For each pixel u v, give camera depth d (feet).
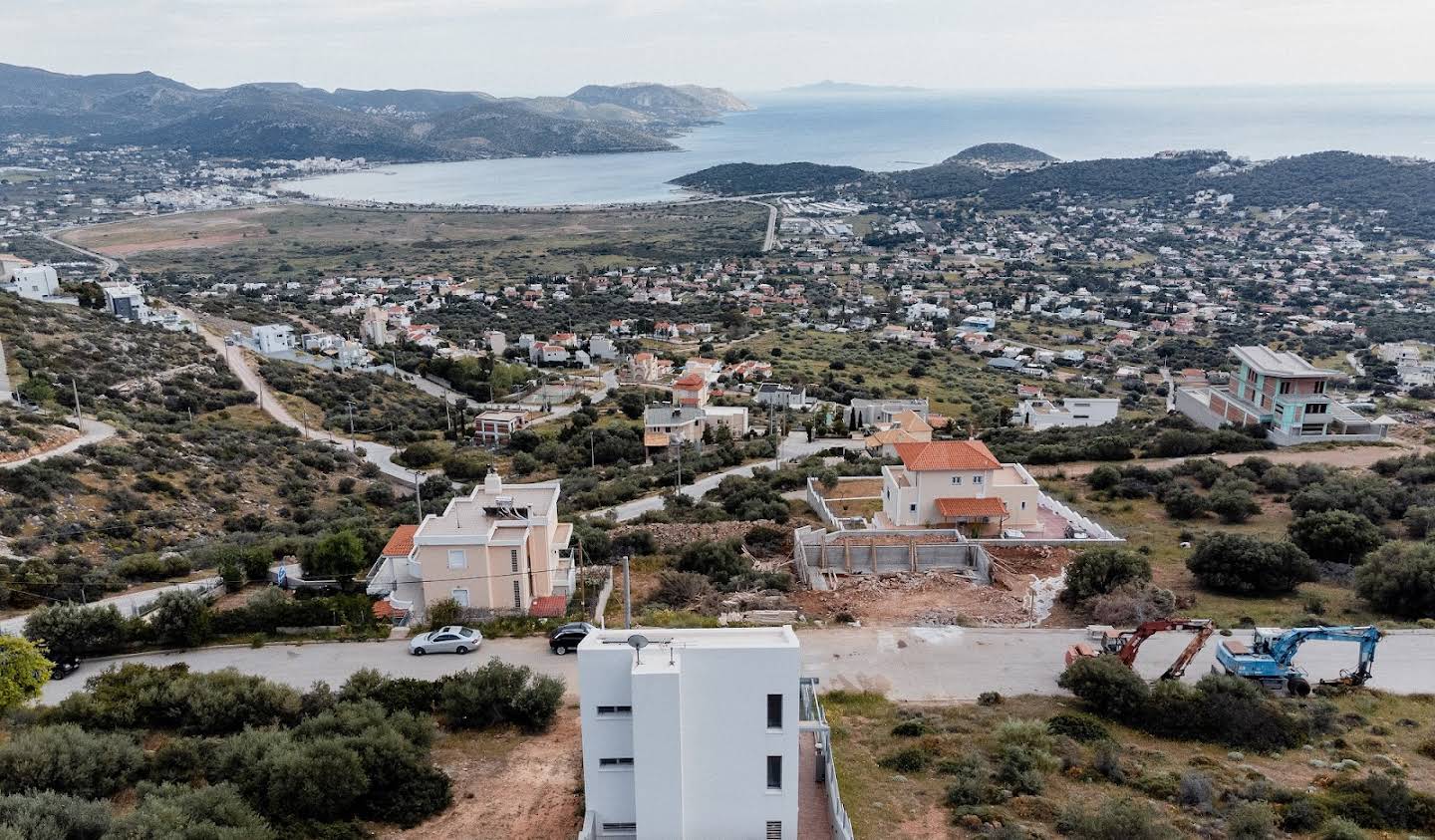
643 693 91.04
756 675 94.17
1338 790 109.60
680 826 94.89
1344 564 203.00
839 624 169.89
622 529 235.81
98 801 99.30
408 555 185.26
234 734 123.13
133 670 140.97
